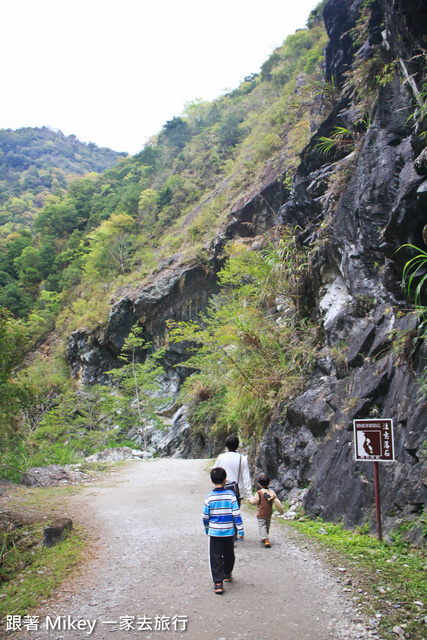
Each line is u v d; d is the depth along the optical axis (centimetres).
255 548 500
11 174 13012
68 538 546
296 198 1103
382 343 644
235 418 1033
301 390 852
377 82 795
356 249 786
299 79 2842
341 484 589
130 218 4119
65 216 5844
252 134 3591
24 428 1906
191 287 2722
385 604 343
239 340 1009
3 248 6131
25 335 923
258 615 338
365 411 616
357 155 881
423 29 602
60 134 19362
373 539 482
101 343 3083
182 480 984
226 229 2628
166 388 2672
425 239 554
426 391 502
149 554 487
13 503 727
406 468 505
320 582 394
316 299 1004
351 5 1083
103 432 2023
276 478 797
